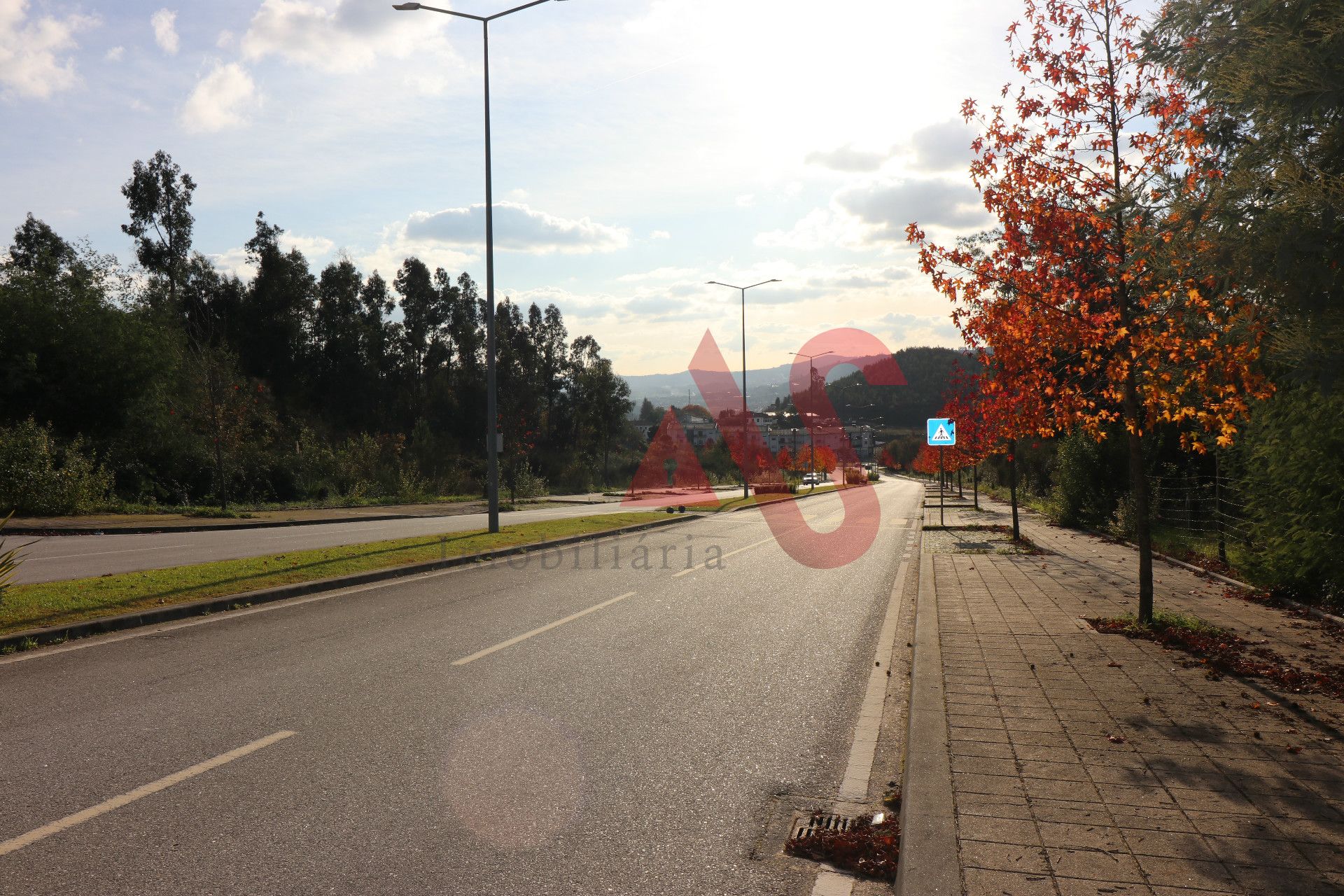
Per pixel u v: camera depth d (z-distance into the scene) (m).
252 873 3.68
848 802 4.69
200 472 34.47
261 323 63.53
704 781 4.94
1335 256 4.63
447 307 79.94
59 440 29.31
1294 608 9.83
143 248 59.16
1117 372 8.34
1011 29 8.84
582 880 3.70
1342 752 4.91
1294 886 3.36
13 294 30.56
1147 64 7.82
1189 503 19.69
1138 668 7.01
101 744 5.33
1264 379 6.67
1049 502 30.58
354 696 6.47
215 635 8.67
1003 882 3.41
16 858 3.78
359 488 40.69
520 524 23.50
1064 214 8.36
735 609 10.77
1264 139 5.21
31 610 9.05
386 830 4.15
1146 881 3.41
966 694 6.23
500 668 7.45
